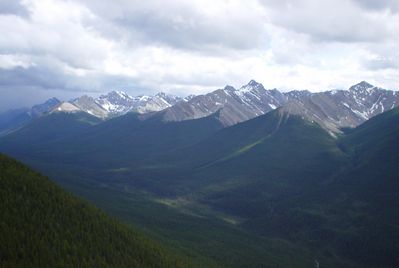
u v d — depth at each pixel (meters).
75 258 128.12
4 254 116.56
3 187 144.75
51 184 164.75
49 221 139.25
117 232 162.25
